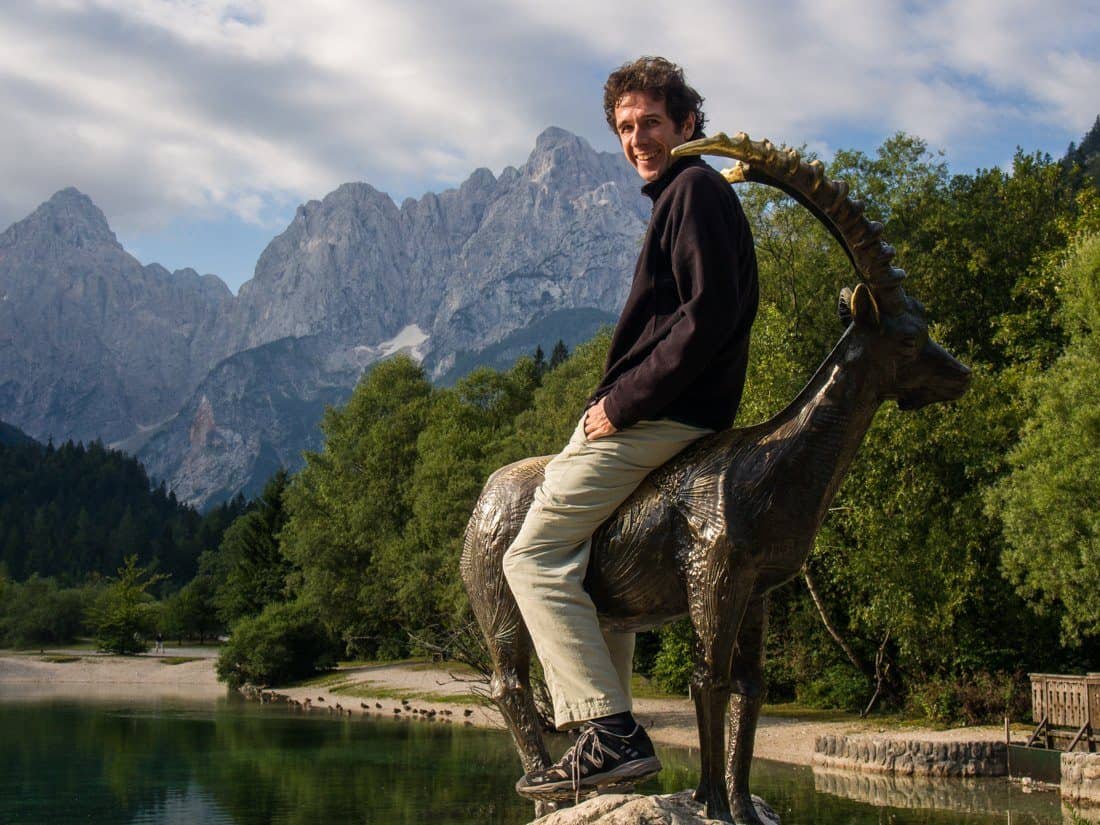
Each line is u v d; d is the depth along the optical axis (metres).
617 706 3.26
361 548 46.38
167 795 14.73
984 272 29.27
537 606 3.34
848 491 20.58
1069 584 17.64
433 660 43.94
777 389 20.47
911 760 16.86
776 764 18.19
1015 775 15.85
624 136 3.56
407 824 12.05
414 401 49.53
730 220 3.27
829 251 26.52
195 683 51.97
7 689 45.75
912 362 3.33
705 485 3.31
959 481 20.86
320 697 36.22
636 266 3.43
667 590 3.39
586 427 3.37
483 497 3.83
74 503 156.88
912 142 29.72
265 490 67.19
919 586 20.02
